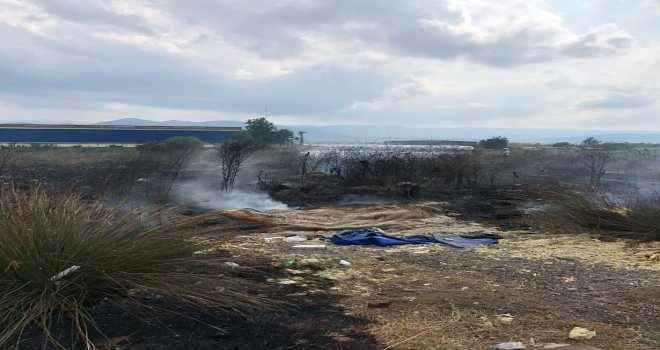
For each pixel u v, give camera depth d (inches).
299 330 154.6
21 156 859.4
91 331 145.9
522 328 157.8
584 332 151.3
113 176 537.0
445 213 478.9
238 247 291.7
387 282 218.4
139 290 173.9
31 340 138.3
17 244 160.2
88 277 162.4
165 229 193.8
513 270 242.7
